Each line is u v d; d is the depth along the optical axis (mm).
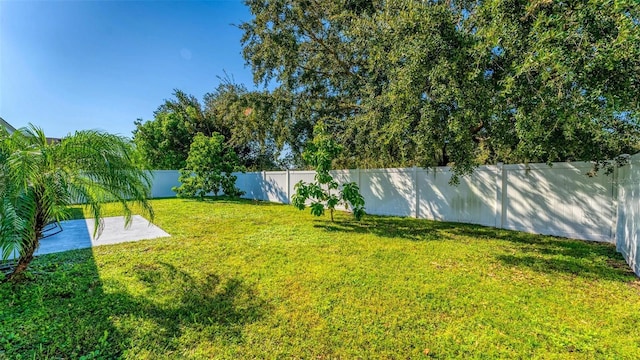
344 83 10852
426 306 3209
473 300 3342
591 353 2375
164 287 3770
